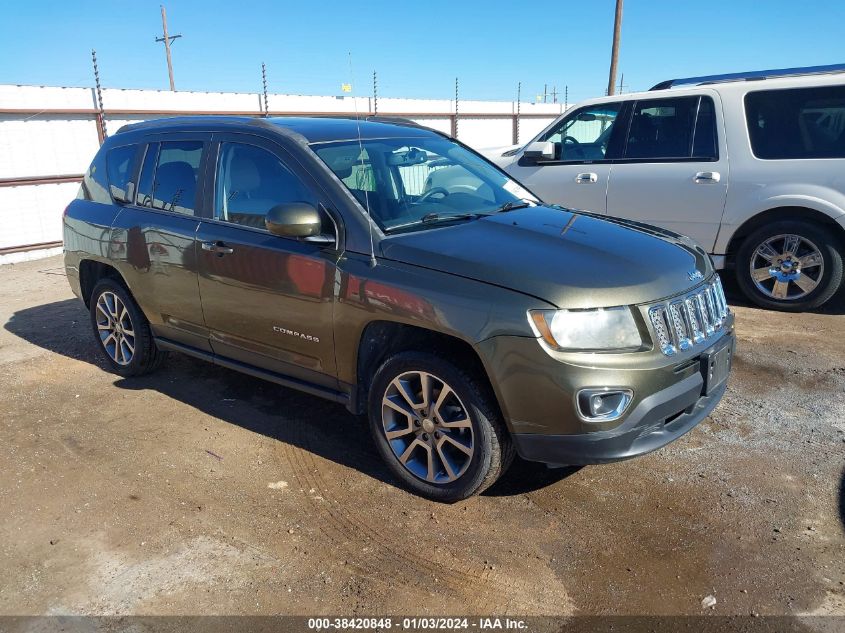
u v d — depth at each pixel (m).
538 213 4.04
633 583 2.86
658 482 3.60
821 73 6.35
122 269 4.80
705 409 3.36
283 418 4.48
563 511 3.37
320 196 3.70
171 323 4.61
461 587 2.86
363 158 3.97
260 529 3.29
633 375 2.94
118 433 4.33
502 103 22.58
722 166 6.49
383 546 3.13
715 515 3.29
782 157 6.25
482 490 3.36
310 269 3.63
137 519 3.39
